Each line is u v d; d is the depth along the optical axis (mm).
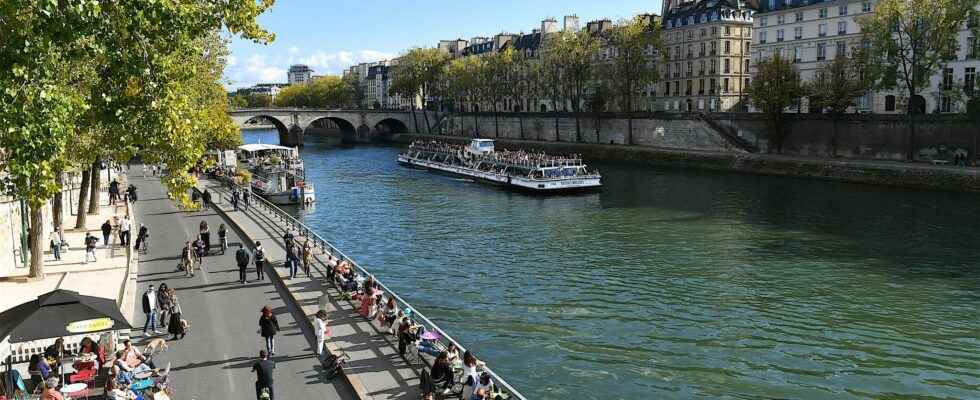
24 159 15617
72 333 16922
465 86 143000
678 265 39188
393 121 169500
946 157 70375
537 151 113188
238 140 75375
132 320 25797
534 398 22719
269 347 21891
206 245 37125
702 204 59906
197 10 19812
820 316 30359
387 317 23734
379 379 19812
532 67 136000
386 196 70312
